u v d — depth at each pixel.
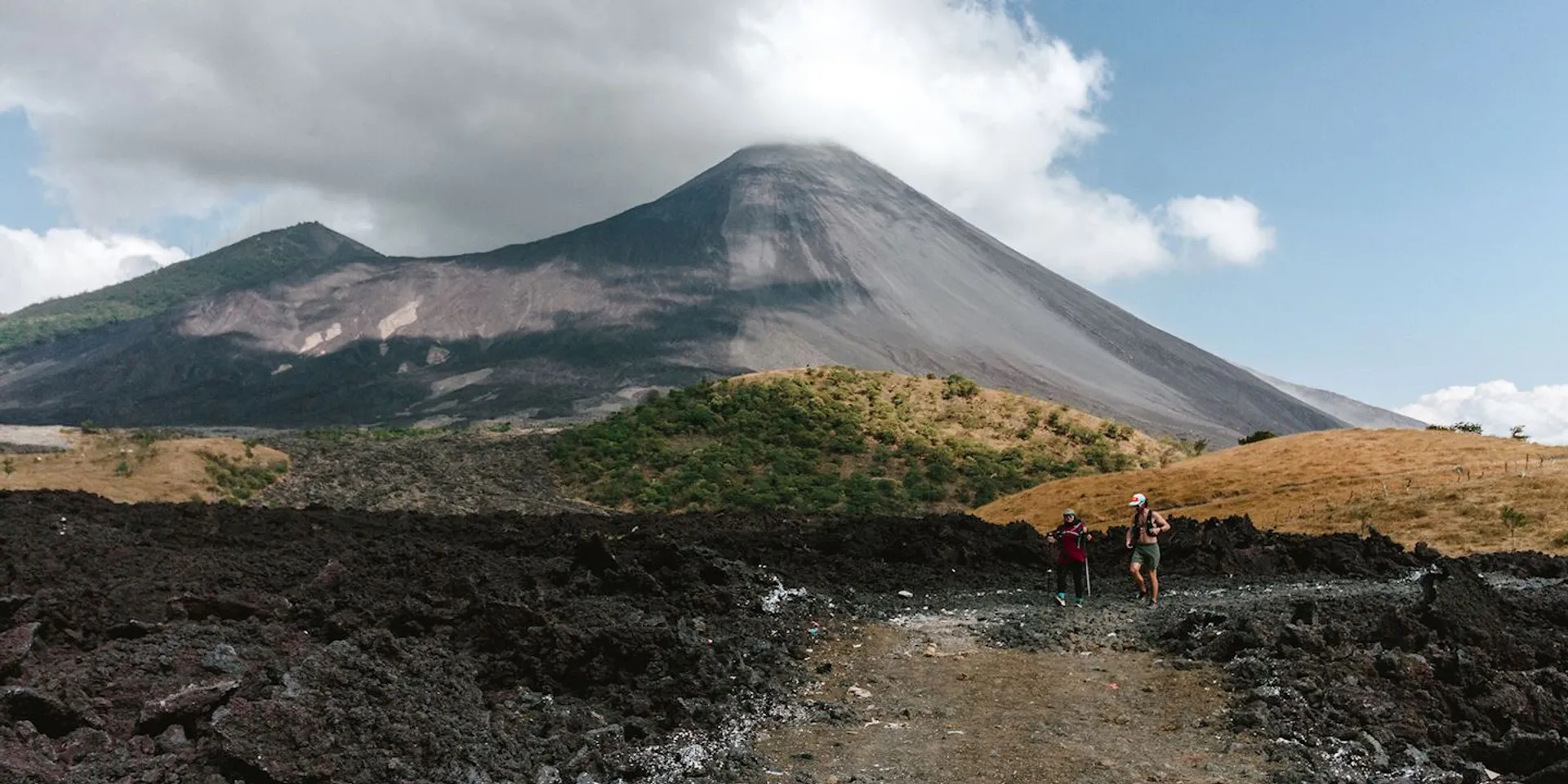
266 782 8.20
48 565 14.78
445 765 9.42
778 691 13.65
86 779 7.62
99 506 24.78
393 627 13.61
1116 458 127.69
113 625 11.33
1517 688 12.63
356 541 22.28
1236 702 12.94
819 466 123.12
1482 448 64.12
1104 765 10.92
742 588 19.02
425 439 138.38
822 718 12.69
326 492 100.56
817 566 24.45
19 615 10.88
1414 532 43.62
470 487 113.50
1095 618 19.19
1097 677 14.73
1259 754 11.16
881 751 11.49
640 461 124.12
